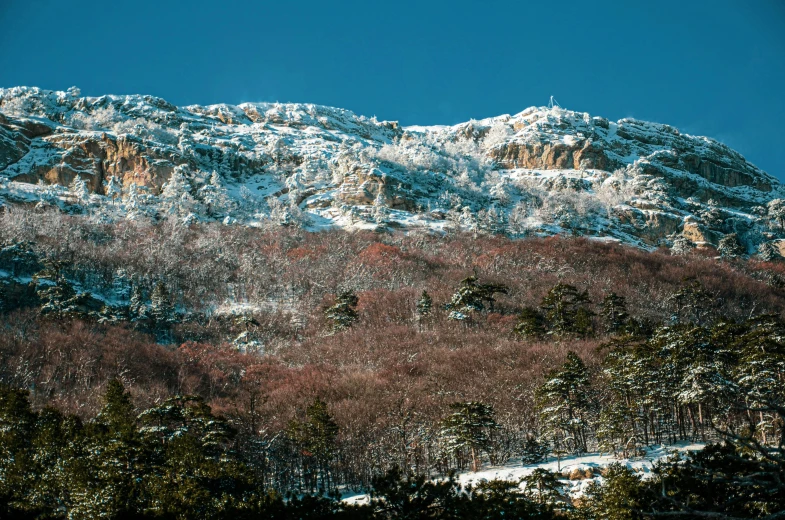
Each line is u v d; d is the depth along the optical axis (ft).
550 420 170.60
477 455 177.88
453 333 289.74
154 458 120.37
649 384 169.37
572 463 153.79
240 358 274.98
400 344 278.05
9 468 118.73
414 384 226.58
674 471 58.70
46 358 232.73
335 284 374.22
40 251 346.54
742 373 154.51
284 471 172.35
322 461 175.22
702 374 153.07
